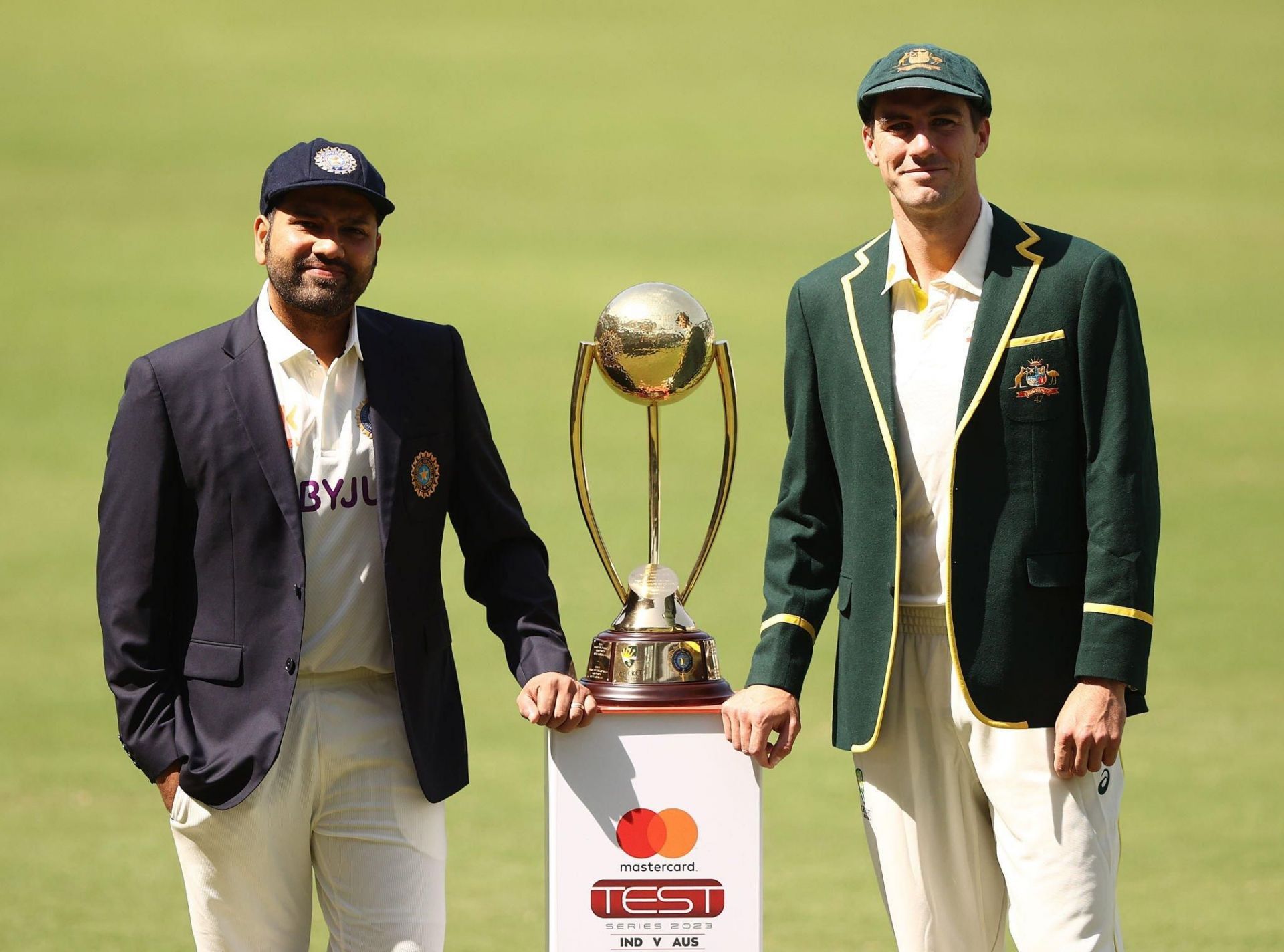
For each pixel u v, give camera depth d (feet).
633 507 146.72
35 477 160.25
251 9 474.49
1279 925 61.98
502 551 42.55
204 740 39.73
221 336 40.50
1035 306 39.58
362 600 39.91
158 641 40.24
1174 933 61.11
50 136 351.46
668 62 437.58
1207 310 239.09
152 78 402.72
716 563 129.49
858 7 495.41
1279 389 196.44
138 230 287.48
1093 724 38.68
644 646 40.37
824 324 41.88
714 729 39.93
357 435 40.09
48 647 108.68
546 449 168.35
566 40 458.09
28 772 83.15
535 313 238.27
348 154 39.24
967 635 39.78
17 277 253.85
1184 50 451.94
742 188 328.49
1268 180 334.85
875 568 40.83
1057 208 310.86
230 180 324.80
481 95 401.90
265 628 39.58
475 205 314.14
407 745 40.45
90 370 205.05
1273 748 87.15
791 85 418.31
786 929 61.82
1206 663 104.17
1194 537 138.51
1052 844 39.86
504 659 107.55
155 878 67.26
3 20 446.19
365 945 40.34
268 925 40.81
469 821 76.02
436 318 234.38
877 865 42.50
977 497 39.70
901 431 40.60
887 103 39.68
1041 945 39.81
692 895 39.93
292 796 39.81
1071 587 39.81
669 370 40.57
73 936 60.03
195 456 39.60
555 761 39.88
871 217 305.32
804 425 42.60
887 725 41.57
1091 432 39.34
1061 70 433.07
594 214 307.78
